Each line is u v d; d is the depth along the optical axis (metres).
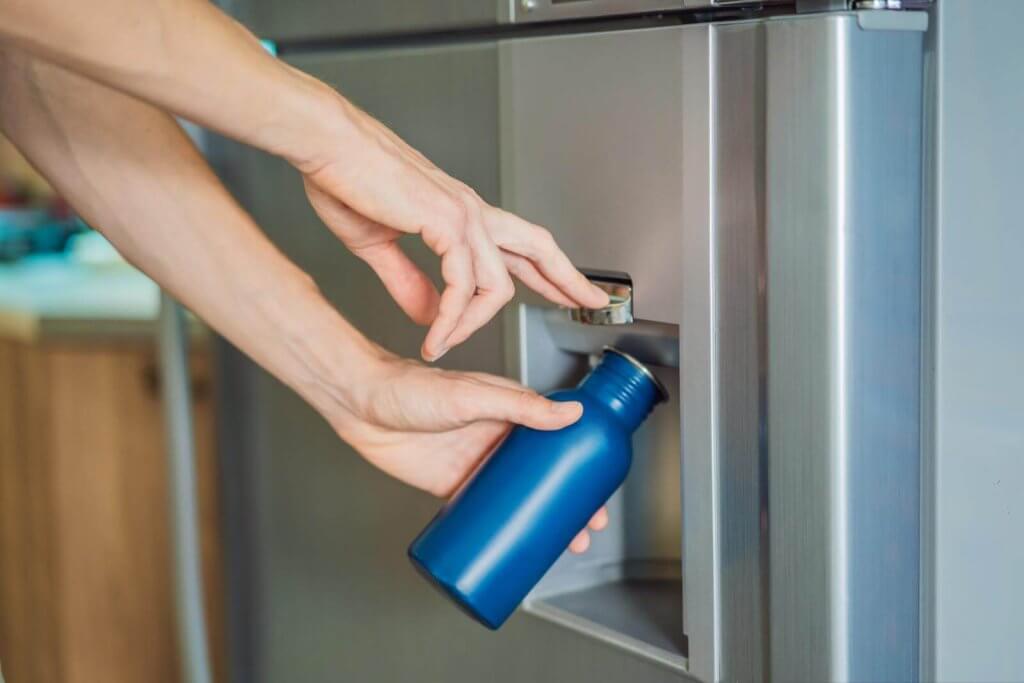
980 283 0.74
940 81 0.70
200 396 1.90
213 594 1.88
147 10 0.64
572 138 0.81
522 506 0.78
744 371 0.73
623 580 0.92
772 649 0.74
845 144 0.67
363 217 0.77
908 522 0.73
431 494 0.98
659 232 0.76
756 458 0.73
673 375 0.87
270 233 1.08
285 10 1.03
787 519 0.72
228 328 0.92
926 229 0.71
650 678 0.82
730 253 0.73
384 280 0.82
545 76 0.82
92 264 2.27
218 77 0.66
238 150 1.10
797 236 0.69
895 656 0.74
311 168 0.70
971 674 0.77
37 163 0.91
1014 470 0.78
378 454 0.90
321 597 1.09
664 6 0.74
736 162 0.71
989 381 0.75
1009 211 0.75
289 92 0.67
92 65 0.65
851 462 0.70
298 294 0.89
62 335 1.90
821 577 0.71
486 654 0.95
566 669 0.88
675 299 0.76
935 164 0.71
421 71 0.92
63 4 0.62
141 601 1.98
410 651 1.02
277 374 0.92
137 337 1.87
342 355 0.88
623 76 0.77
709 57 0.72
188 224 0.90
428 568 0.79
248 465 1.15
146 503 1.95
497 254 0.73
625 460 0.80
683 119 0.74
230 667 1.20
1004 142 0.74
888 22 0.68
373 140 0.70
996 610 0.78
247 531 1.16
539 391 0.90
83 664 2.04
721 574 0.77
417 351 0.97
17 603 2.10
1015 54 0.74
